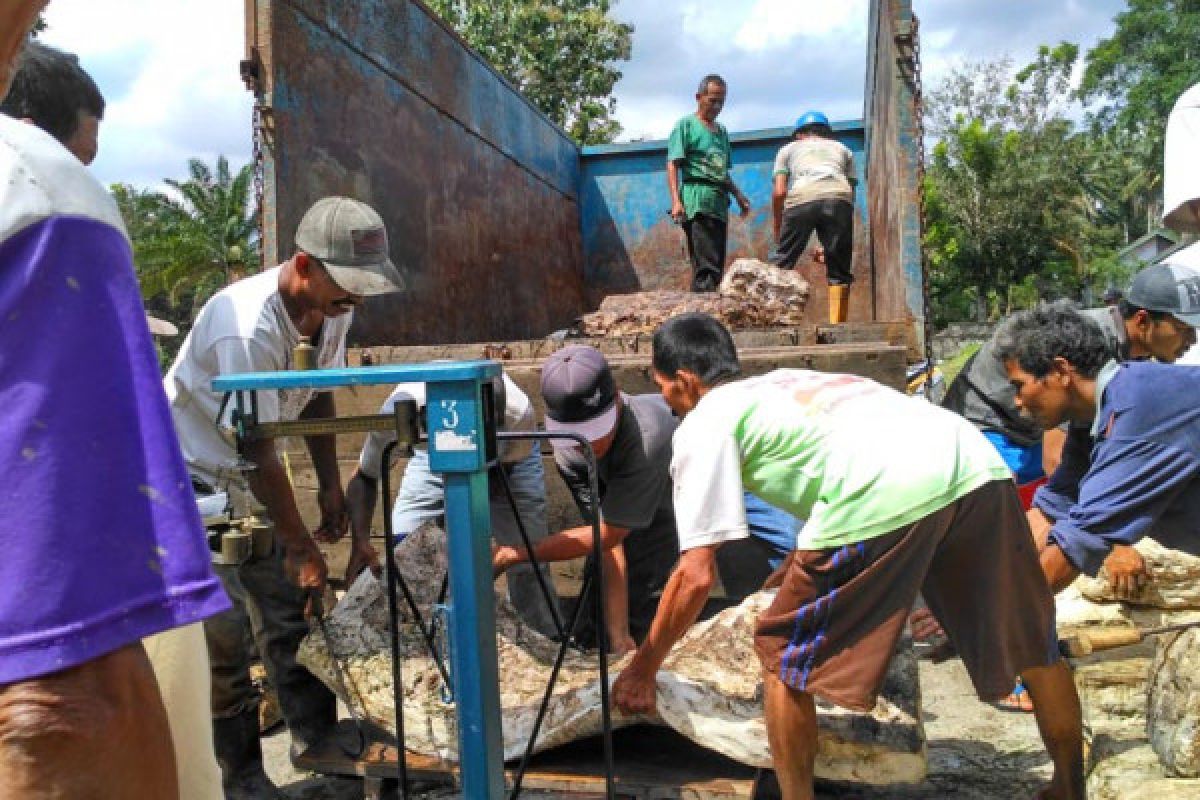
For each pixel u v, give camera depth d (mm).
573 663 2816
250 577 2727
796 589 2205
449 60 6246
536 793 2566
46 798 855
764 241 8812
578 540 2977
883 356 3434
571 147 9078
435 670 2686
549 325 8109
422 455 3314
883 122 6113
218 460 2668
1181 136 3709
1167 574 2955
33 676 858
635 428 2887
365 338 4898
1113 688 2912
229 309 2549
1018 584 2262
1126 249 34906
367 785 2648
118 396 934
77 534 885
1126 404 2430
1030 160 29844
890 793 2807
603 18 19219
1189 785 2365
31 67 1699
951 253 28328
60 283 922
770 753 2334
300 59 4395
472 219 6547
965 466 2184
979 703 3506
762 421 2258
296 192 4316
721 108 7281
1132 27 40875
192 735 1441
